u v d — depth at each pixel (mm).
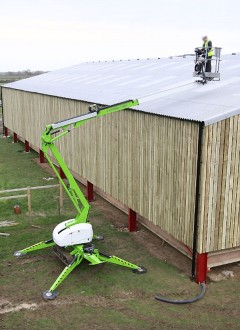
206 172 11539
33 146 32438
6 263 13867
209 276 13047
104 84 22109
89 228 13070
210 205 11867
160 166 13516
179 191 12641
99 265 13773
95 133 18250
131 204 15758
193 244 12219
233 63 19422
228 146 11617
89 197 20188
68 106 21562
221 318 10898
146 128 14094
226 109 11648
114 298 11828
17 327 10516
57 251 13578
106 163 17500
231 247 12727
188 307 11398
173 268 13555
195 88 15492
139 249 14984
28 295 11977
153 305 11484
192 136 11734
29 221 17625
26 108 30375
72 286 12461
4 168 26969
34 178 24344
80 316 10977
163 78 19641
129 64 28547
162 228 13805
